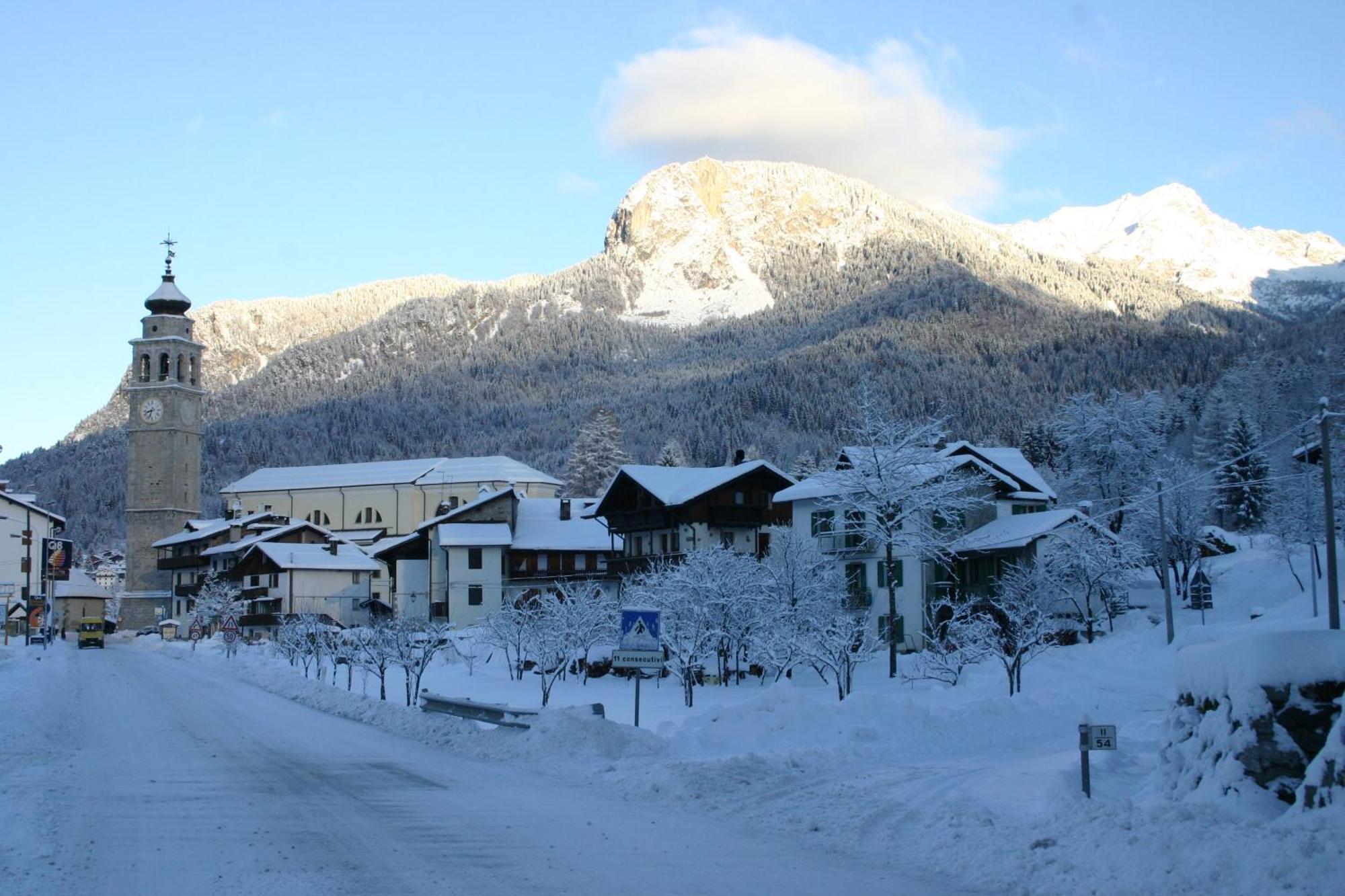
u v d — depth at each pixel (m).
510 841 14.73
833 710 26.17
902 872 13.12
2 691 39.88
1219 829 12.41
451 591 92.75
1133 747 23.56
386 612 107.69
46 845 14.25
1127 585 57.84
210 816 16.58
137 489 149.75
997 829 14.60
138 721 32.44
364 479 149.62
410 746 26.28
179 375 153.25
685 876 12.76
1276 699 14.12
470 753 24.80
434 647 49.56
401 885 12.20
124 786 19.55
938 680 41.78
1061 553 55.69
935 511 53.31
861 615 52.66
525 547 94.19
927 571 61.28
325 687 41.09
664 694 42.47
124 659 75.19
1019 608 46.56
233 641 70.44
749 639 46.78
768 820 16.38
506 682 49.50
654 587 53.56
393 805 17.59
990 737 26.27
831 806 17.19
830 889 12.20
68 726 30.61
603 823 16.06
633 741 23.48
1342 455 63.31
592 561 95.94
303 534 116.81
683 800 17.91
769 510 72.50
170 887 12.09
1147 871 11.87
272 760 23.58
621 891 11.98
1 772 21.03
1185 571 67.06
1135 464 82.00
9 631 117.19
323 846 14.38
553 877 12.66
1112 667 43.16
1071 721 28.61
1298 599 57.06
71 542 92.81
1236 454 103.12
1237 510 102.69
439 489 145.62
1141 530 68.31
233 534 128.75
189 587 135.00
